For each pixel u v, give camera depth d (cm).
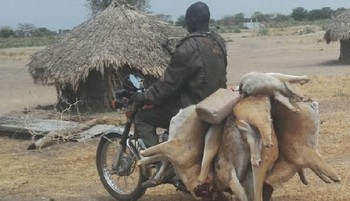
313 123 484
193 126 508
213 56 562
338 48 3484
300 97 482
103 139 653
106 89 1434
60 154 924
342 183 676
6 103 1720
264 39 5091
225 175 487
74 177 779
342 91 1473
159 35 1473
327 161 782
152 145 580
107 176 655
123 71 1430
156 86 567
